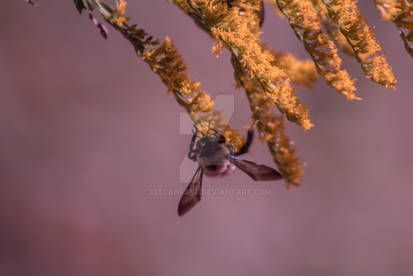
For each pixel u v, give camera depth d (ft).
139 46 2.72
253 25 2.70
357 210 9.23
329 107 9.61
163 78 2.71
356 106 9.75
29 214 7.95
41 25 8.87
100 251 8.02
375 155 9.65
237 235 8.67
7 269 7.46
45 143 8.52
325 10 2.70
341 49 2.72
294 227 8.88
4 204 7.88
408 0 2.66
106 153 8.82
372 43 2.68
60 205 8.19
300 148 9.39
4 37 8.53
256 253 8.48
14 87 8.58
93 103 8.93
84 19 9.18
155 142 9.08
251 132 2.72
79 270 7.86
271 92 2.68
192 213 8.58
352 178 9.39
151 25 8.27
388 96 9.73
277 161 2.69
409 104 9.68
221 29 2.69
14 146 8.40
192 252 8.32
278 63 2.71
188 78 2.72
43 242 7.83
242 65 2.68
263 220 8.84
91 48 9.14
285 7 2.69
